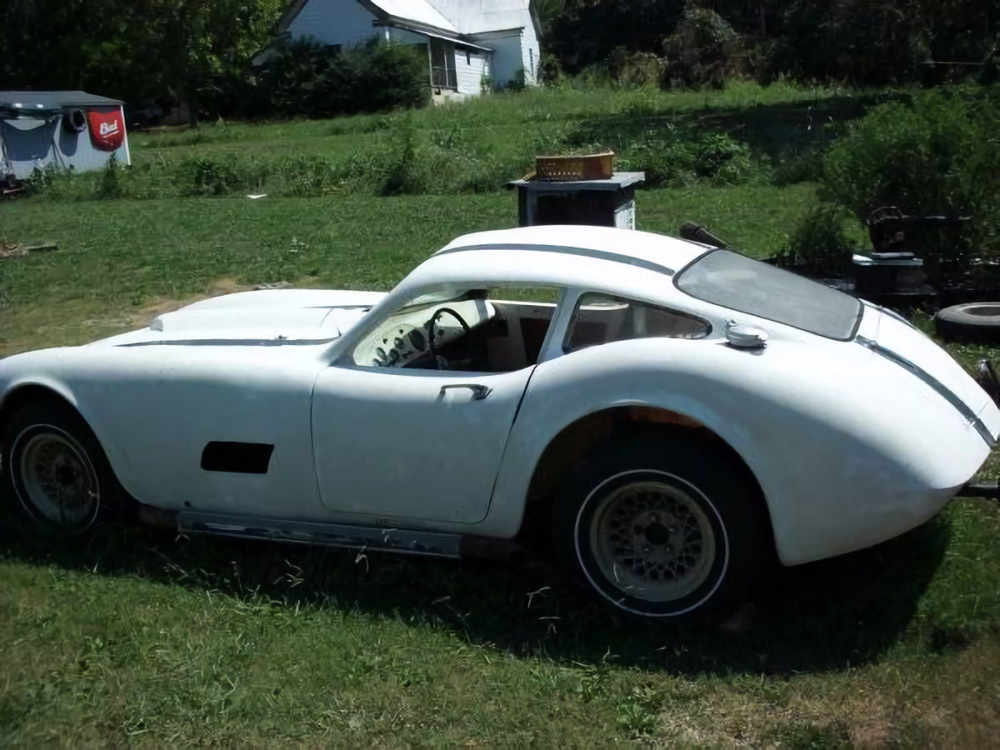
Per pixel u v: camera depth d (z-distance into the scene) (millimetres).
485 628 3529
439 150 20328
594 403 3354
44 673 3332
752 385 3211
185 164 21797
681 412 3246
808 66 27875
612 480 3379
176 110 44469
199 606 3766
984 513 4078
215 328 4406
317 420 3764
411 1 44500
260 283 10117
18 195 21750
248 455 3912
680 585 3430
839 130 19312
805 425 3168
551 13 50938
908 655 3191
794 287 3992
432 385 3654
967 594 3455
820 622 3398
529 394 3486
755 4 39219
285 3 47219
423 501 3691
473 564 3908
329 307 4773
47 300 9781
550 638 3438
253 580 3955
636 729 2920
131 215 17094
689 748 2795
